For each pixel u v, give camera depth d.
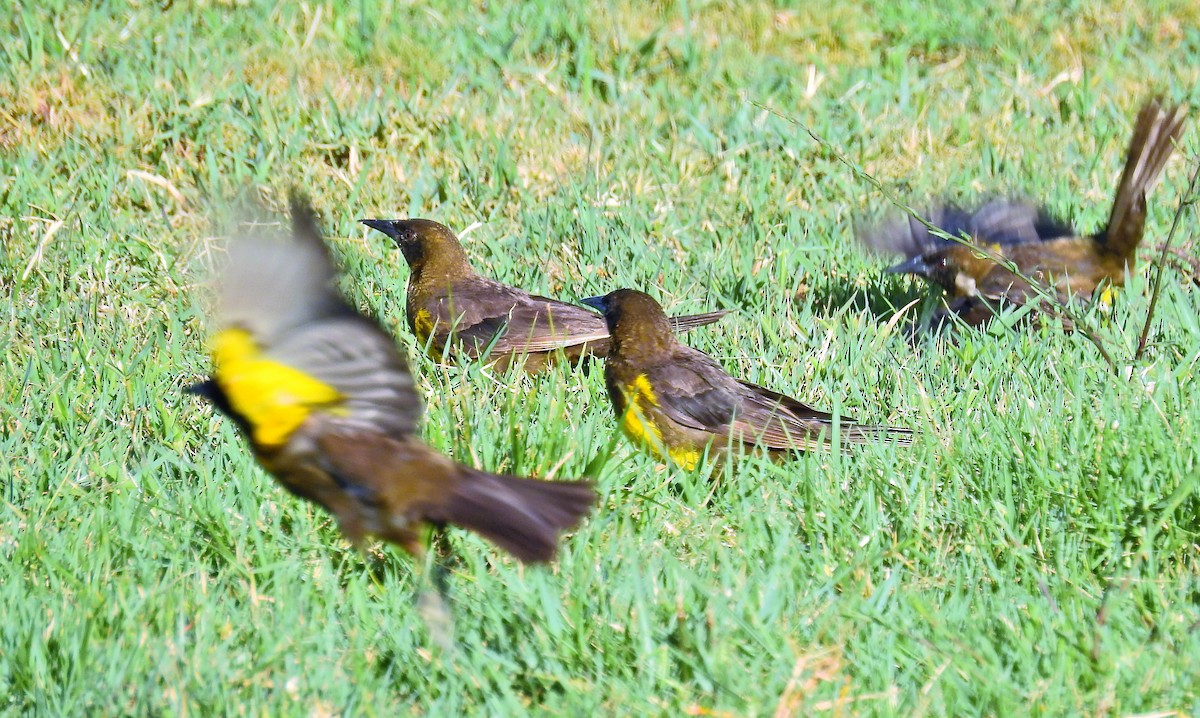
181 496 9.52
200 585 8.45
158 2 20.50
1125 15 23.75
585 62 20.22
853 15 23.03
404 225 13.88
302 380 7.28
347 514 7.54
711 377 11.17
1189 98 20.72
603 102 19.94
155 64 18.81
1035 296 13.72
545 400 11.17
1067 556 9.03
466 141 17.84
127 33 19.36
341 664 7.69
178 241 14.99
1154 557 8.99
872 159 18.48
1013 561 8.98
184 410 11.27
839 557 9.08
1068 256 14.06
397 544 7.66
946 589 8.78
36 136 16.98
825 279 15.03
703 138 18.53
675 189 17.11
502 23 21.11
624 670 7.67
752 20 22.53
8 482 9.84
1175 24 23.62
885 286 15.01
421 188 16.69
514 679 7.73
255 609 8.17
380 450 7.41
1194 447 9.82
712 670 7.48
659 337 11.34
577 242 15.64
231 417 7.43
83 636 7.58
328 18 20.83
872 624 8.11
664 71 20.88
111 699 7.19
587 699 7.40
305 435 7.38
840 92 20.59
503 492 7.62
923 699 7.35
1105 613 8.02
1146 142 13.75
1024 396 11.21
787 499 9.89
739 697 7.29
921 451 10.35
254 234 7.26
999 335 13.20
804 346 13.00
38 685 7.31
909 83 20.92
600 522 9.21
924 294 14.73
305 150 17.28
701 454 11.00
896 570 8.77
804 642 7.97
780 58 21.73
